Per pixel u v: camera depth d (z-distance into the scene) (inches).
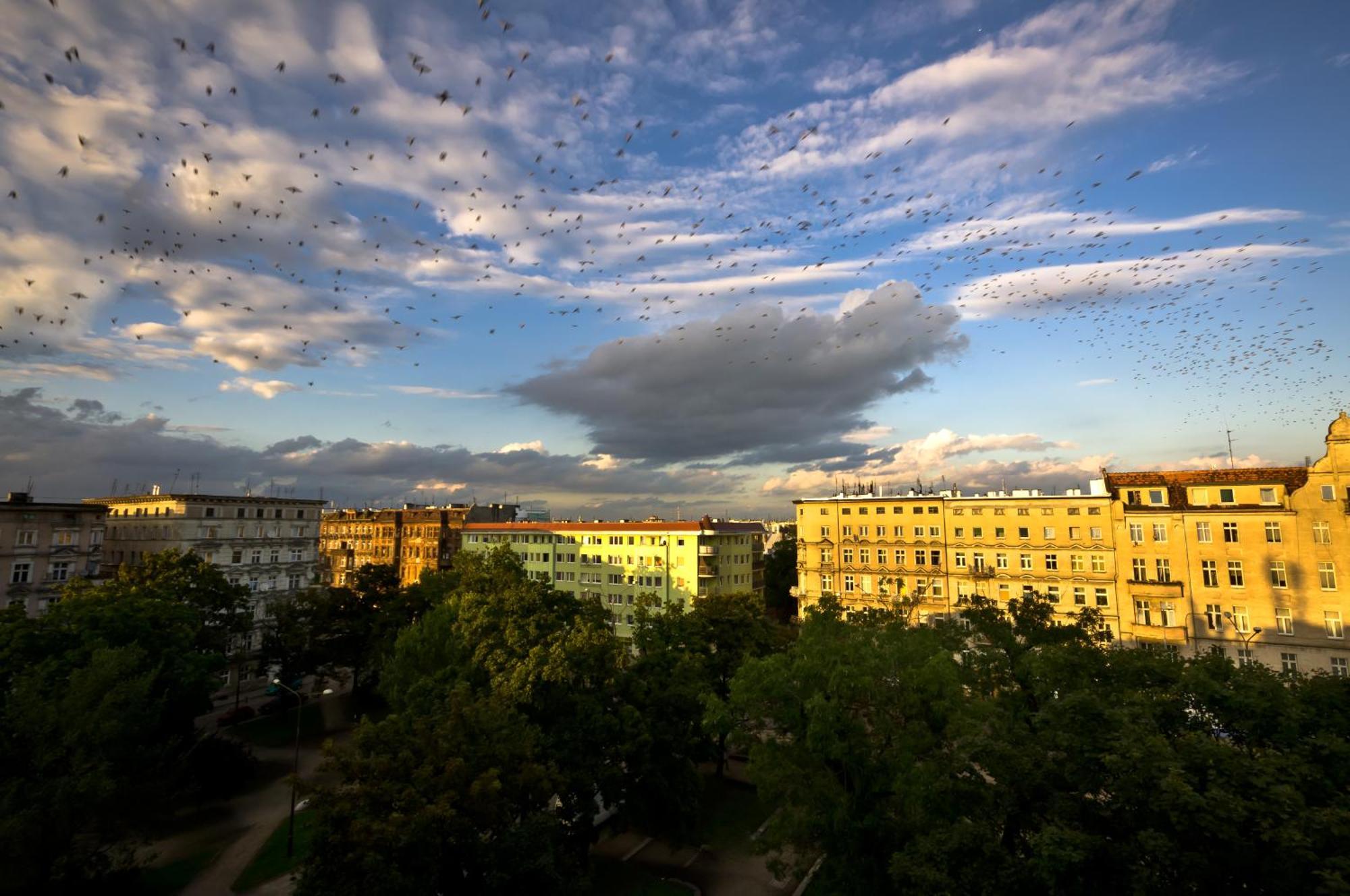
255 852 1477.6
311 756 2110.0
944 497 3038.9
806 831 1093.1
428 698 1449.3
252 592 3154.5
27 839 1050.7
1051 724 822.5
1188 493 2536.9
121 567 2335.1
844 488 3602.4
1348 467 2217.0
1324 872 498.9
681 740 1549.0
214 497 3056.1
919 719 1097.4
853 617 1658.5
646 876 1465.3
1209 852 596.7
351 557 5442.9
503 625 1588.3
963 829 748.0
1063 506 2760.8
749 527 4382.4
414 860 831.1
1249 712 783.7
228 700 2871.6
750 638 2154.3
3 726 1216.8
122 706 1291.8
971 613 1403.8
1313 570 2256.4
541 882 942.4
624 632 3959.2
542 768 1039.6
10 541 2340.1
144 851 1471.5
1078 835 631.8
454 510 5354.3
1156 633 2452.0
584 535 4170.8
